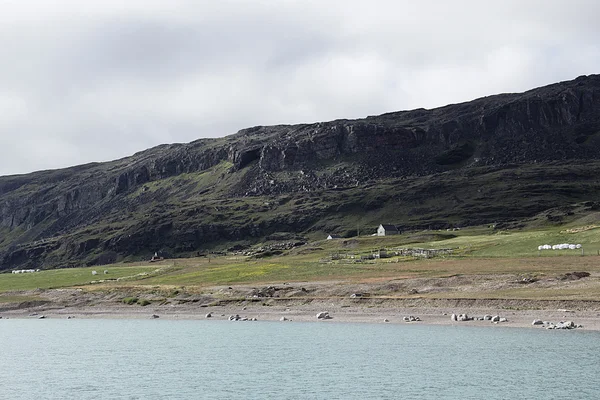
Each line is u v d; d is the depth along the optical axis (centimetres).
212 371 7806
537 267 14600
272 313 13800
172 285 18950
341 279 16638
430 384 6650
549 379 6588
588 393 6028
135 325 13638
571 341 8550
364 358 8200
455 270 15588
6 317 16700
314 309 13688
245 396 6488
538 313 10819
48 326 14025
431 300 12638
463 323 10719
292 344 9638
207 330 11988
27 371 8119
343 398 6262
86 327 13525
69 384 7300
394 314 12225
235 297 15950
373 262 19700
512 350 8131
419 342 9194
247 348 9425
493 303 11762
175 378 7462
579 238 18162
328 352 8756
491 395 6106
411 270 16700
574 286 12356
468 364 7500
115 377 7625
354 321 11975
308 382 6994
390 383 6775
